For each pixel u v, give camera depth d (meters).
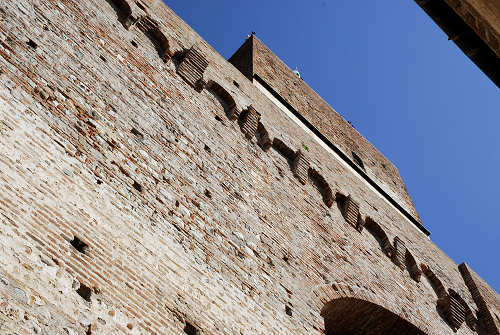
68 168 12.05
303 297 15.80
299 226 18.05
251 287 14.33
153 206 13.41
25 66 12.95
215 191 15.73
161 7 19.86
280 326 14.20
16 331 8.93
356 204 21.72
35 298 9.61
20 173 10.99
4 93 11.94
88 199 11.98
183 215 14.05
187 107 17.34
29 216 10.55
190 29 20.64
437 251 24.72
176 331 11.61
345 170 23.91
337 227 19.94
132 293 11.34
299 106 26.91
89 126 13.38
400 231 23.23
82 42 15.27
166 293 12.05
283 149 20.73
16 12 13.83
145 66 17.00
